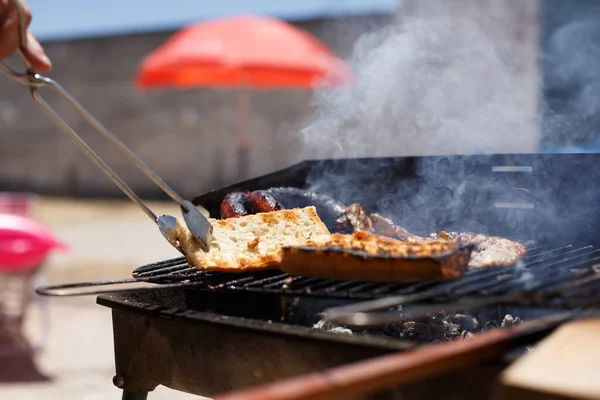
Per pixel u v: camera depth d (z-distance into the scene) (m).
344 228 1.94
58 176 15.16
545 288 1.25
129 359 1.66
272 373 1.39
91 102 14.59
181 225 1.66
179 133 13.78
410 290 1.33
